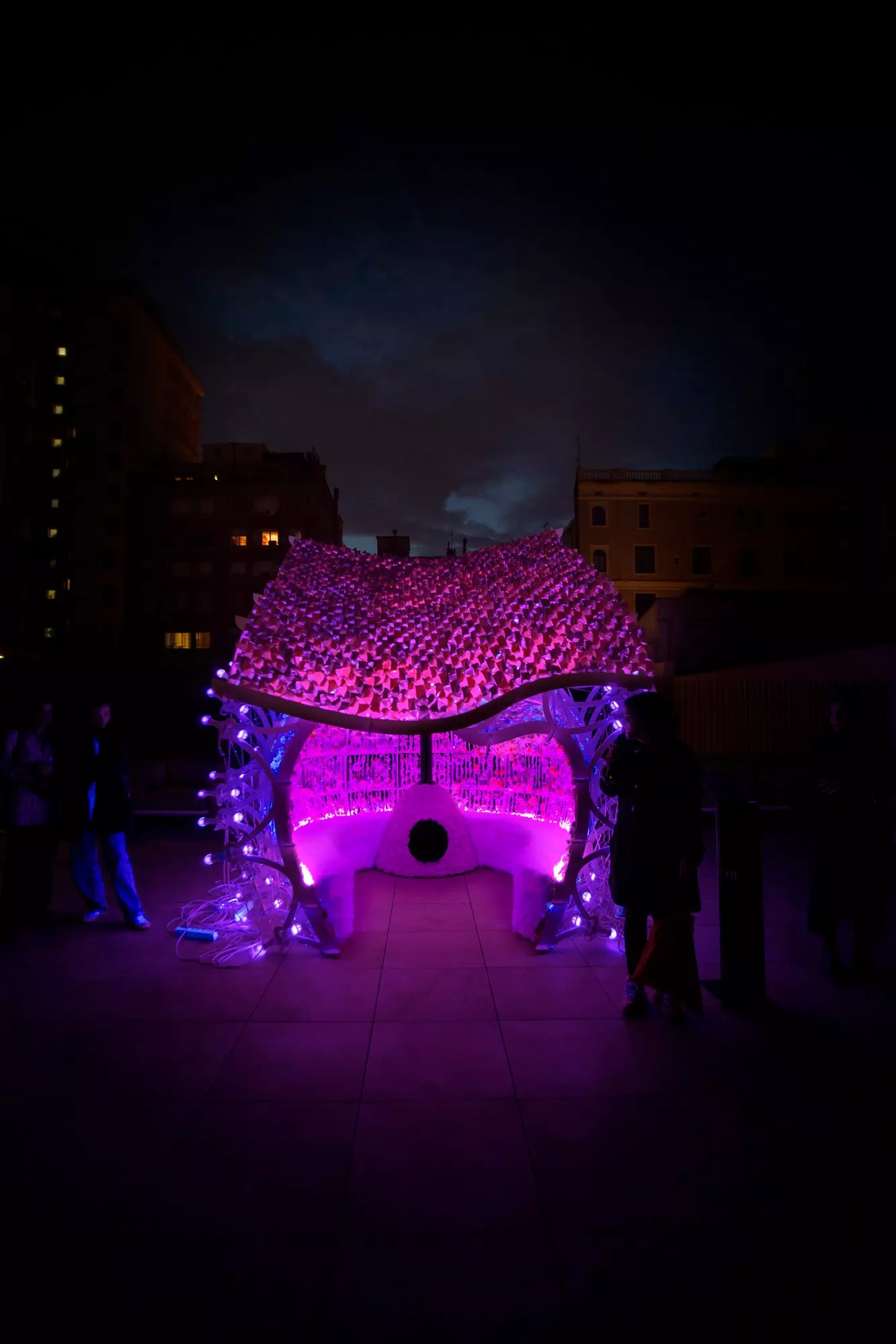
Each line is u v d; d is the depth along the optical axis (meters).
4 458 50.91
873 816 4.34
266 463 54.03
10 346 51.28
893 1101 3.09
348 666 4.94
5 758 5.25
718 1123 2.93
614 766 4.10
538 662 5.04
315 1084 3.23
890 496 45.41
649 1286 2.11
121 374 52.59
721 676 17.59
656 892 3.86
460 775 7.97
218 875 6.99
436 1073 3.32
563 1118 2.96
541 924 4.91
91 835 5.51
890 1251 2.24
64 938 5.15
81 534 50.97
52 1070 3.34
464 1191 2.52
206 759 15.23
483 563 6.49
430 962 4.69
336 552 6.65
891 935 5.20
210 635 50.56
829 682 14.80
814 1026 3.79
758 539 45.41
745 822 4.03
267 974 4.50
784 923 5.55
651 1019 3.88
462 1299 2.06
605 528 45.09
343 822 6.91
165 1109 3.03
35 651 47.81
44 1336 1.94
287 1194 2.51
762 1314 2.01
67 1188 2.54
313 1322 1.98
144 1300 2.06
